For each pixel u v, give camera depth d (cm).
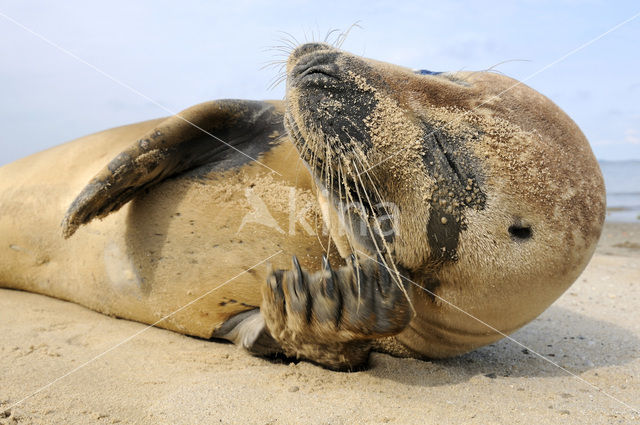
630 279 103
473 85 49
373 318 46
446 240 47
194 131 59
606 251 140
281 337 51
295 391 48
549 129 48
